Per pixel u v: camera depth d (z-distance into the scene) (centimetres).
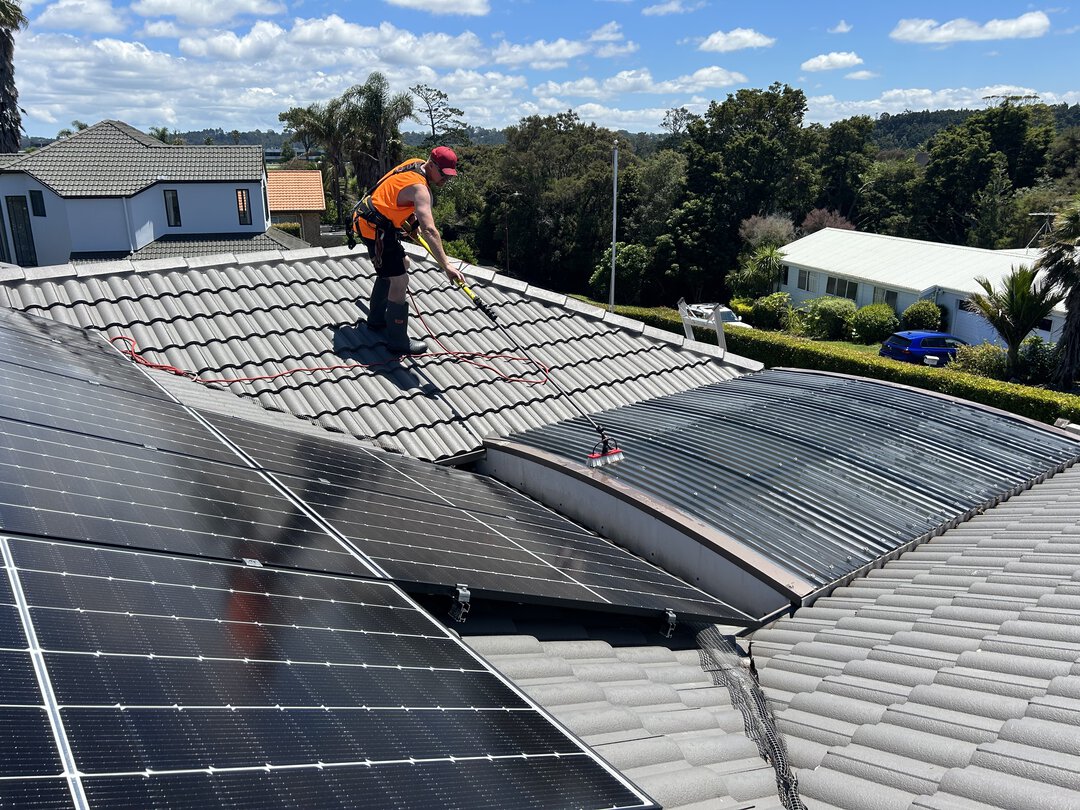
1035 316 2681
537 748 356
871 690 562
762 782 469
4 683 258
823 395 1243
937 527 870
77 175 3419
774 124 6275
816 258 4522
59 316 1028
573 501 946
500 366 1191
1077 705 477
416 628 436
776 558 782
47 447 504
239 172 3659
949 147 6562
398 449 977
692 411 1145
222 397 930
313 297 1213
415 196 1042
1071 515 848
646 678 582
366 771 292
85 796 224
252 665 335
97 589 348
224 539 463
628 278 5825
